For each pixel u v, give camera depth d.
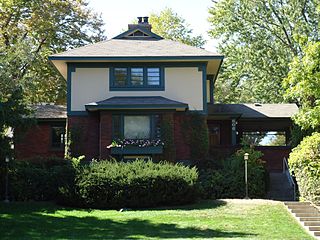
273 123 34.56
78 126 28.05
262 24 38.75
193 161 27.88
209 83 33.81
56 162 25.19
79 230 16.77
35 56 33.91
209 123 33.84
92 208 21.38
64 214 19.69
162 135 27.00
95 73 28.48
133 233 16.33
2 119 23.30
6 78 25.61
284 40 38.50
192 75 28.70
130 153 26.44
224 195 24.20
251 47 38.22
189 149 28.08
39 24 39.50
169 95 28.50
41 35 40.34
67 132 28.00
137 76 28.59
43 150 31.20
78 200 21.38
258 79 39.09
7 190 22.67
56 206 21.53
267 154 30.38
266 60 37.97
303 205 21.02
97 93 28.31
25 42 31.36
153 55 28.20
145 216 19.28
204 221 18.36
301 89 19.67
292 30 37.59
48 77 40.66
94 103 27.02
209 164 26.94
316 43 19.11
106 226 17.45
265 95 39.44
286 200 24.25
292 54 37.47
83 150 27.88
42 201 22.73
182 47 29.72
